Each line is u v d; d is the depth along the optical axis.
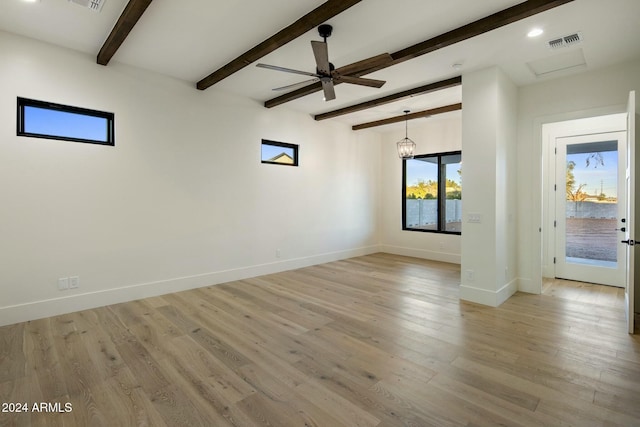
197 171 4.54
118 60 3.78
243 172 5.05
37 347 2.74
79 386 2.20
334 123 6.49
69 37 3.29
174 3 2.67
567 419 1.87
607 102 3.73
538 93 4.21
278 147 5.62
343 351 2.70
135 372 2.37
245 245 5.11
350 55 3.55
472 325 3.24
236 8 2.73
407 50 3.34
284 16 2.85
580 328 3.16
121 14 2.82
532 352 2.67
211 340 2.90
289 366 2.46
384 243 7.57
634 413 1.92
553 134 5.07
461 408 1.97
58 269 3.49
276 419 1.88
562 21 2.79
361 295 4.25
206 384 2.22
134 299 4.01
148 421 1.86
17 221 3.25
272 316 3.49
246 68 3.97
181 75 4.23
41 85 3.35
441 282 4.90
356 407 1.98
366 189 7.23
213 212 4.72
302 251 5.96
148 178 4.09
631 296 3.04
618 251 4.58
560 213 5.04
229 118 4.86
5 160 3.18
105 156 3.77
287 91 4.80
